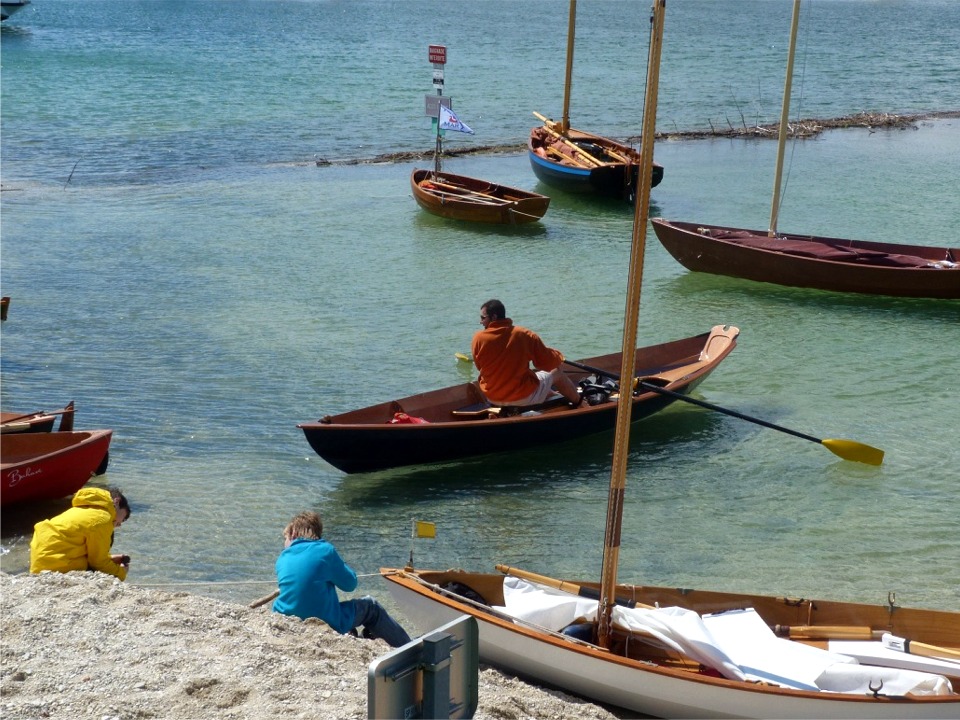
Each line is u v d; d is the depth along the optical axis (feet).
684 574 29.84
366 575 29.32
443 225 75.97
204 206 80.89
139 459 36.47
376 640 21.86
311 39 241.55
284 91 149.48
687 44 240.12
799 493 35.24
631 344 22.03
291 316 54.29
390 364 47.19
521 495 35.04
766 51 224.94
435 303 57.16
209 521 32.07
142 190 86.74
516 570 25.17
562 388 38.75
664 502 34.58
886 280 58.49
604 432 39.91
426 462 36.55
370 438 34.58
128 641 19.13
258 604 23.53
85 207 79.87
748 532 32.42
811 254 60.59
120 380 44.39
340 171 96.12
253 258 65.98
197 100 139.23
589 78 171.22
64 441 33.68
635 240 21.77
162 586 27.94
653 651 23.24
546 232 75.20
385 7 386.11
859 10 408.87
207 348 48.93
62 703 16.57
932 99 156.87
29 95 139.54
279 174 94.27
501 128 122.72
